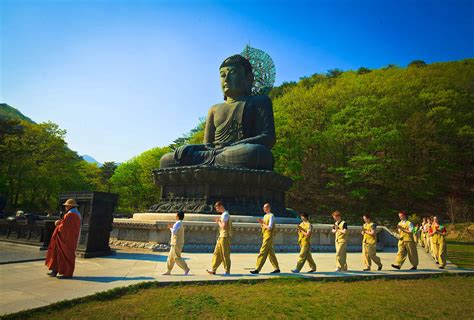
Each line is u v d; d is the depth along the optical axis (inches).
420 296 277.1
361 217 1630.2
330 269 384.5
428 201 1875.0
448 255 637.9
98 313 205.3
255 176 630.5
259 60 868.0
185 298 240.8
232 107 759.7
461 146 2055.9
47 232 497.0
